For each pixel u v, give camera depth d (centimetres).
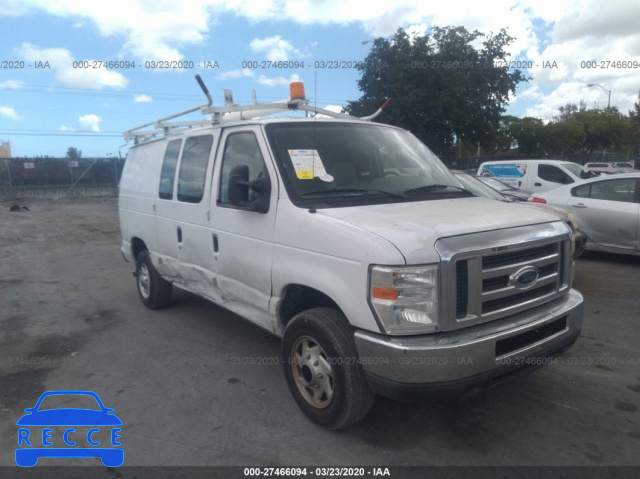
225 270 443
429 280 293
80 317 628
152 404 401
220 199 448
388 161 437
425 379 291
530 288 332
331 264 327
